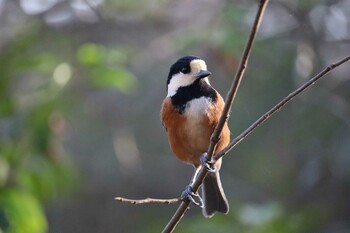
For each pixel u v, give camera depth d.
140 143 16.66
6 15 15.52
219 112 8.71
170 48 15.10
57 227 17.06
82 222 17.08
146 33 15.98
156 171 16.94
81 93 13.72
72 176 12.87
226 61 13.77
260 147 15.65
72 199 16.30
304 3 14.59
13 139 12.12
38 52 14.95
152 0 15.36
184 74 8.78
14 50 14.73
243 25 14.23
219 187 9.21
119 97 16.11
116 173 16.62
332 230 14.40
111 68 12.85
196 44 14.12
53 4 15.53
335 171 14.91
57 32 15.27
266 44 14.45
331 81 14.88
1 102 12.67
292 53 14.80
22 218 10.95
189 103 8.72
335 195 14.99
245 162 15.85
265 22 14.85
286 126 15.28
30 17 15.39
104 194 16.91
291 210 14.41
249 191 15.95
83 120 15.49
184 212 7.55
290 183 15.42
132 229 17.05
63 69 12.82
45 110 12.42
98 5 15.41
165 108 8.90
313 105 14.91
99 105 15.73
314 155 15.03
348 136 14.76
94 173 16.52
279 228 12.86
